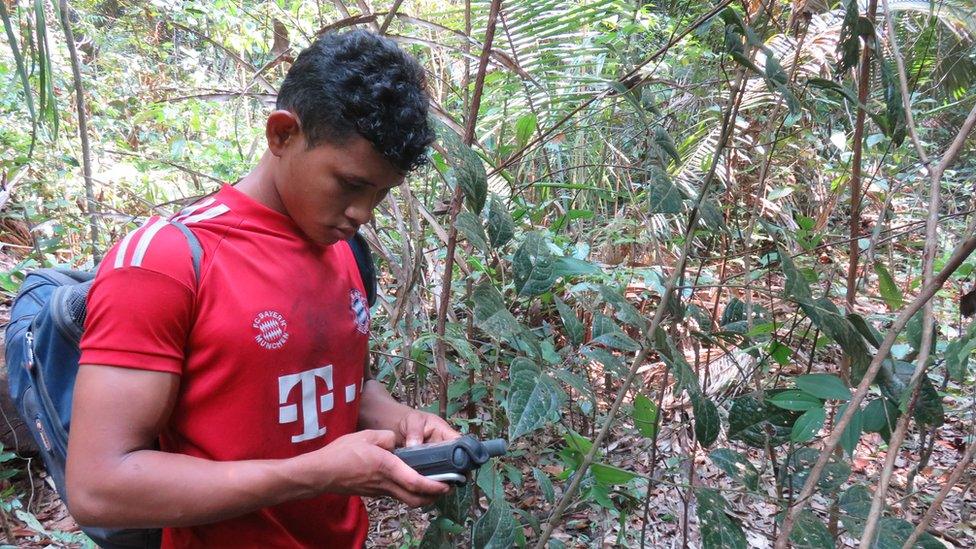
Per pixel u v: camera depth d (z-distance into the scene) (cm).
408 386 237
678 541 226
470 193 113
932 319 113
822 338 169
